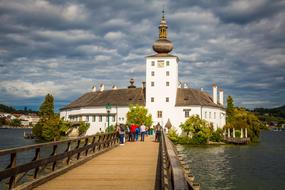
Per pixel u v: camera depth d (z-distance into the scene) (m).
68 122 124.75
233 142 110.81
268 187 46.47
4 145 110.88
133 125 50.25
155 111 111.62
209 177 53.47
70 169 20.14
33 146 14.41
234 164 66.75
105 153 30.41
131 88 124.25
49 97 131.38
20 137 158.25
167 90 111.31
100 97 125.50
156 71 112.06
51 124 122.56
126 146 38.97
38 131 129.25
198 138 106.00
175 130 105.75
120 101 119.12
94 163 23.36
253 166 64.25
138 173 18.94
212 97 131.38
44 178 15.98
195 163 67.81
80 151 23.22
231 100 158.12
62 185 15.41
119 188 14.84
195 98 112.00
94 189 14.60
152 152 31.41
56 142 17.84
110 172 19.28
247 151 90.56
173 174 6.66
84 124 120.38
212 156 78.88
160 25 115.38
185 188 5.71
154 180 16.81
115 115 117.75
